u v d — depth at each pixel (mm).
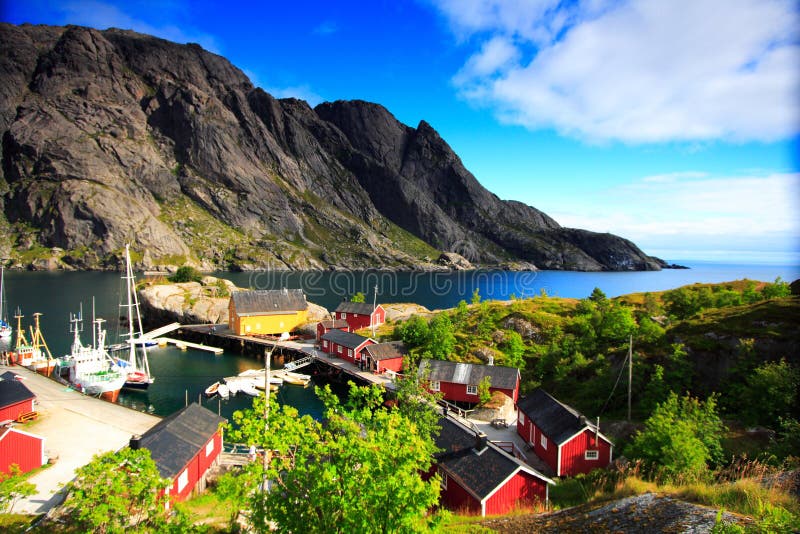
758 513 13477
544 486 28234
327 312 100125
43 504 28578
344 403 54875
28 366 62031
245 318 86812
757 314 44531
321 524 12469
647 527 14070
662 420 27312
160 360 73875
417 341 66812
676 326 49812
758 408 33875
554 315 75812
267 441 13820
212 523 22641
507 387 51094
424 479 32281
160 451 29438
